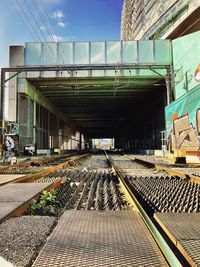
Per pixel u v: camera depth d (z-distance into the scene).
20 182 8.84
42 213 5.26
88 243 3.11
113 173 13.14
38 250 2.97
